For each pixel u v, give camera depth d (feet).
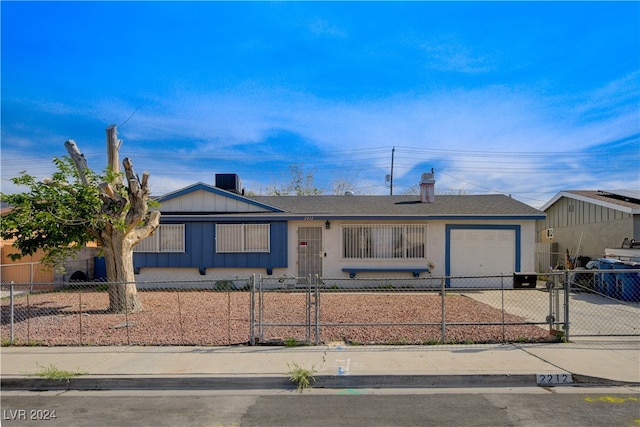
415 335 25.88
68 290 48.03
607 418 15.57
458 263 50.78
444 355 22.20
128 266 33.73
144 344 24.40
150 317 31.22
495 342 24.56
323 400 17.54
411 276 50.78
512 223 51.01
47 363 21.18
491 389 18.78
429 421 15.39
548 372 19.61
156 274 50.85
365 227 50.98
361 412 16.25
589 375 19.38
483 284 50.65
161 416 16.02
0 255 53.06
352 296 42.11
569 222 66.69
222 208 51.67
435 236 50.90
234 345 24.18
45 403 17.48
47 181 31.04
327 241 50.93
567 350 23.00
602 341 24.88
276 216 49.78
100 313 32.94
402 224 50.96
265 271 50.65
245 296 42.63
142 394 18.44
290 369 20.15
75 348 23.86
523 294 45.19
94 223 31.40
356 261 50.67
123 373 19.74
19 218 29.07
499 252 50.93
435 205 55.52
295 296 42.19
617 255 48.47
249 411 16.43
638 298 40.37
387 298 40.78
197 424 15.29
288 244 50.90
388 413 16.14
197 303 37.93
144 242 50.26
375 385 19.21
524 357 21.81
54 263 35.91
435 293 45.01
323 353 22.63
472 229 50.96
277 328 27.78
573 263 58.54
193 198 51.90
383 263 50.72
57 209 30.45
